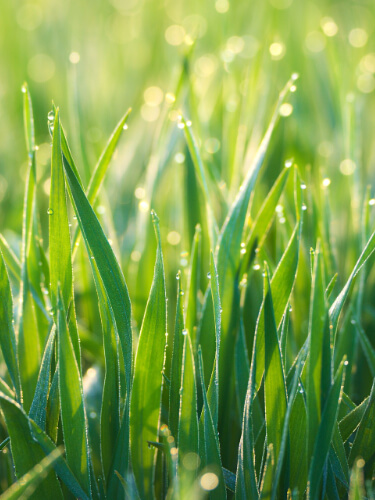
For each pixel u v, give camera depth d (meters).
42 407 0.23
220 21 0.44
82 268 0.29
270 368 0.22
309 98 0.46
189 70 0.30
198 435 0.23
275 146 0.34
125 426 0.23
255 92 0.33
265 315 0.22
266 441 0.23
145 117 0.41
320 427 0.22
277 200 0.25
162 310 0.23
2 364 0.27
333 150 0.38
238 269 0.25
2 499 0.21
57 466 0.22
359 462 0.21
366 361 0.27
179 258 0.30
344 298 0.23
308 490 0.22
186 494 0.21
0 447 0.23
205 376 0.25
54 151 0.23
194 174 0.29
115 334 0.23
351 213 0.32
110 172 0.34
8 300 0.24
